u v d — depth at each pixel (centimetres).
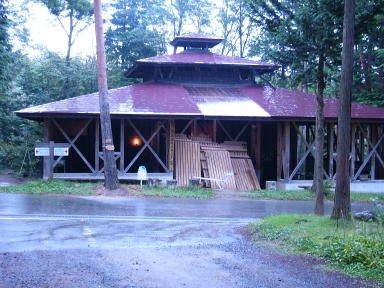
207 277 681
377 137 2406
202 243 955
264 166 2614
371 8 1327
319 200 1303
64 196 1670
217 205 1608
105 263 755
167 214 1361
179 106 2184
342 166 1084
